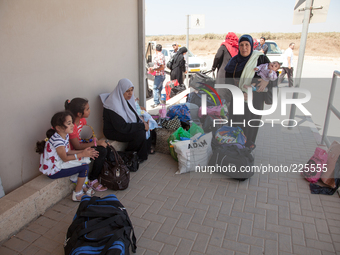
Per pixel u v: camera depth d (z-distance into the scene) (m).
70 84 3.26
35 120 2.81
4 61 2.40
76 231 1.96
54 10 2.86
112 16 3.92
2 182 2.58
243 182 3.38
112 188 3.15
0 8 2.30
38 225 2.57
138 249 2.30
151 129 4.20
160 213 2.79
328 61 15.22
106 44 3.88
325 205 2.92
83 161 2.82
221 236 2.47
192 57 10.30
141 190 3.21
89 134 3.79
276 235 2.48
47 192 2.74
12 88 2.52
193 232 2.52
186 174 3.58
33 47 2.67
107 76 4.01
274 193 3.14
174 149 3.64
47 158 2.65
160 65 6.85
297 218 2.72
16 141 2.64
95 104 3.81
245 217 2.73
